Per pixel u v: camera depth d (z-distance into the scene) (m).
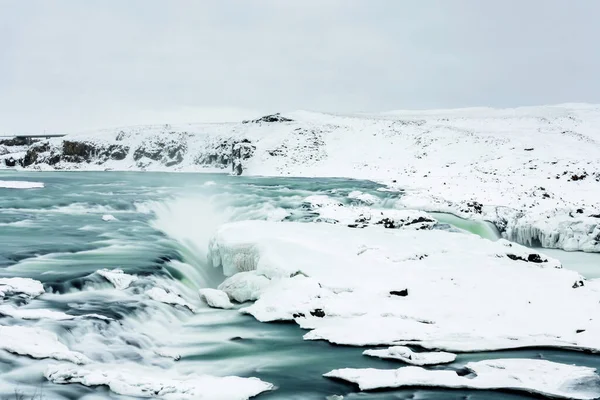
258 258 18.81
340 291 16.31
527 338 13.50
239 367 12.01
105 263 17.77
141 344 12.68
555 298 16.11
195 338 13.88
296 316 15.28
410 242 21.20
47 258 18.16
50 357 10.67
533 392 10.53
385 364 12.19
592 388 10.52
